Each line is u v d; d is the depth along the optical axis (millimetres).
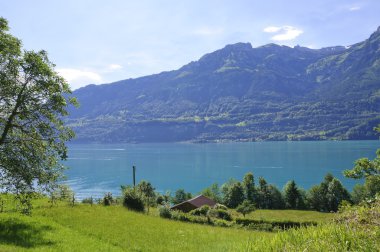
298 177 174000
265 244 8547
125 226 32188
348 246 7383
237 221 65562
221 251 23062
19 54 24906
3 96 24484
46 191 27016
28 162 25562
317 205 106750
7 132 26156
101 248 22125
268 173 190125
